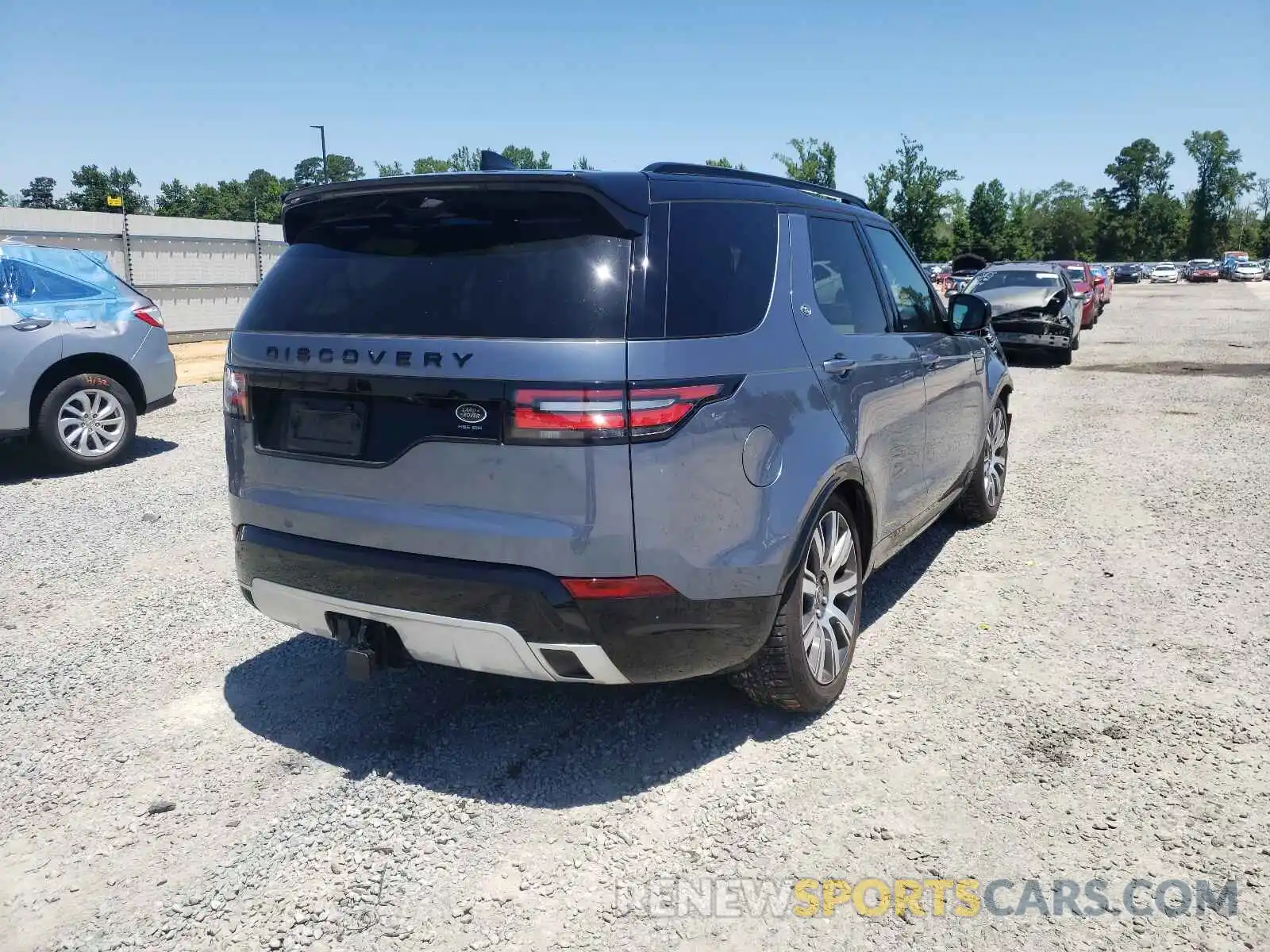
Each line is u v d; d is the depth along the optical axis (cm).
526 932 269
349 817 325
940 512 536
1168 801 322
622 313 297
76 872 299
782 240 376
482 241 314
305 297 342
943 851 300
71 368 843
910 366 453
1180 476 786
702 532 312
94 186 9362
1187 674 417
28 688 424
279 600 350
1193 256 13125
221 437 1011
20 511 714
